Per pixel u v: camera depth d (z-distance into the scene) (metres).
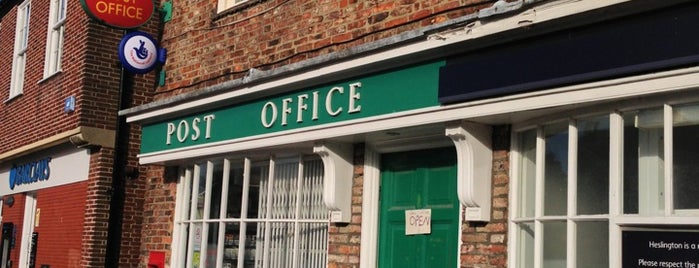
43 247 11.91
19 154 13.08
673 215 4.69
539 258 5.59
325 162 7.25
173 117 9.23
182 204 9.52
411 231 6.73
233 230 8.63
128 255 10.22
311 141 7.27
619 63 4.84
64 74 11.34
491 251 5.92
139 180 10.43
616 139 5.06
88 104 10.34
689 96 4.67
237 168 8.75
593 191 5.25
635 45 4.76
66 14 11.73
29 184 13.07
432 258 6.51
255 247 8.36
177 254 9.42
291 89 7.52
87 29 10.56
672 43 4.57
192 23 9.73
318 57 7.00
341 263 7.20
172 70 9.98
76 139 10.37
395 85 6.42
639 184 4.96
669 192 4.73
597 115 5.25
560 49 5.19
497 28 5.48
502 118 5.77
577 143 5.40
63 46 11.62
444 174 6.54
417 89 6.22
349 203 7.24
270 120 7.75
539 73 5.30
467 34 5.71
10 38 14.73
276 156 8.27
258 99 7.96
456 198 6.37
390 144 6.99
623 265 4.92
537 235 5.61
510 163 5.92
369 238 7.04
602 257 5.11
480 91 5.67
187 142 8.93
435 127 6.29
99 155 10.27
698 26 4.45
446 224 6.43
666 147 4.77
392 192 7.05
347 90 6.89
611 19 4.94
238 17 8.93
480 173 5.97
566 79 5.13
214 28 9.30
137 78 10.69
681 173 4.74
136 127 10.59
